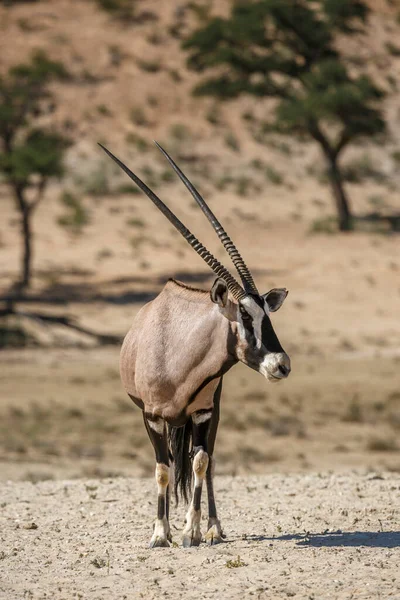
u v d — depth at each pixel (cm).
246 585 2461
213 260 2733
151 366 2819
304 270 18100
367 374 12175
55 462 7019
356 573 2528
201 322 2770
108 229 19962
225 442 8075
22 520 3434
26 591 2480
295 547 2834
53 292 16750
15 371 12475
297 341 14488
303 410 9981
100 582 2553
